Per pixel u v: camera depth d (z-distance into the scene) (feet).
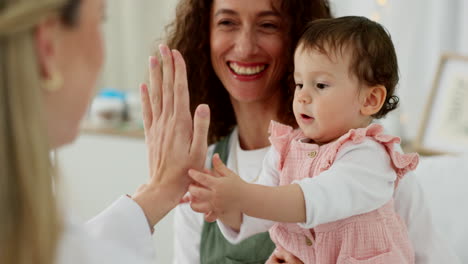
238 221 3.41
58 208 2.23
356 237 3.10
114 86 9.21
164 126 3.18
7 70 1.97
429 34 6.88
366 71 3.12
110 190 8.15
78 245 2.27
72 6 2.09
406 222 3.59
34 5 1.94
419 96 7.01
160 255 7.93
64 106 2.25
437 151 6.51
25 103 1.99
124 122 8.36
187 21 4.34
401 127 7.14
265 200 2.86
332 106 3.12
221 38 4.10
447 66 6.56
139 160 7.84
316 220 2.86
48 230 2.08
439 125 6.56
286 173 3.35
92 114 8.35
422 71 6.97
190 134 3.16
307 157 3.27
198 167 3.13
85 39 2.22
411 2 6.86
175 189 3.10
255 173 4.28
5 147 2.01
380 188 3.03
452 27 6.73
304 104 3.21
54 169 2.28
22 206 2.07
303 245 3.30
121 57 9.13
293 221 2.90
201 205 2.99
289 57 4.04
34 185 2.02
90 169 8.25
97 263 2.29
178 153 3.11
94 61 2.30
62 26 2.11
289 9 3.98
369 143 3.12
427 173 4.83
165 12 8.64
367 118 3.32
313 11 4.04
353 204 2.93
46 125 2.15
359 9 7.09
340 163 3.04
